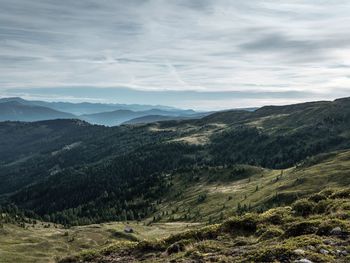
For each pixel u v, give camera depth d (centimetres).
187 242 2478
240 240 2369
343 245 1839
